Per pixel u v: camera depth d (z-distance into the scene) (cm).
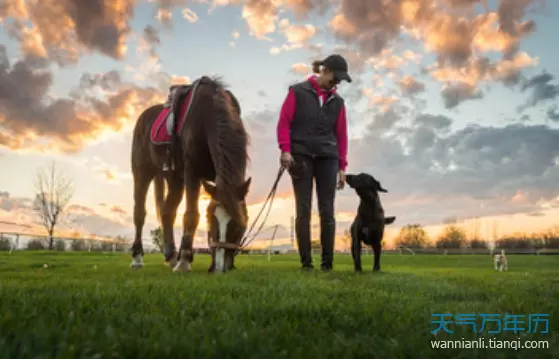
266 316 248
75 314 230
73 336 179
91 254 1591
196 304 279
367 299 324
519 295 356
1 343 163
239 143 598
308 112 667
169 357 166
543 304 293
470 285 455
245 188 584
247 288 379
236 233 583
